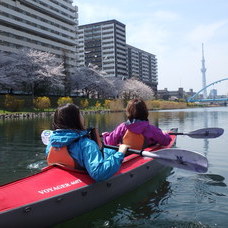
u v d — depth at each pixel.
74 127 3.55
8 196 3.10
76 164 3.66
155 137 5.34
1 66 44.00
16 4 62.56
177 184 5.12
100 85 66.62
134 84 86.31
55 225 3.32
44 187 3.39
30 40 67.12
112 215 3.89
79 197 3.54
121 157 3.63
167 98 156.12
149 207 4.12
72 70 67.56
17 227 2.93
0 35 57.72
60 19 79.69
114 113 43.03
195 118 25.34
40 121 24.45
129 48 135.75
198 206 4.12
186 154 4.18
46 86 52.25
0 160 7.58
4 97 40.88
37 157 7.98
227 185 5.05
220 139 10.88
